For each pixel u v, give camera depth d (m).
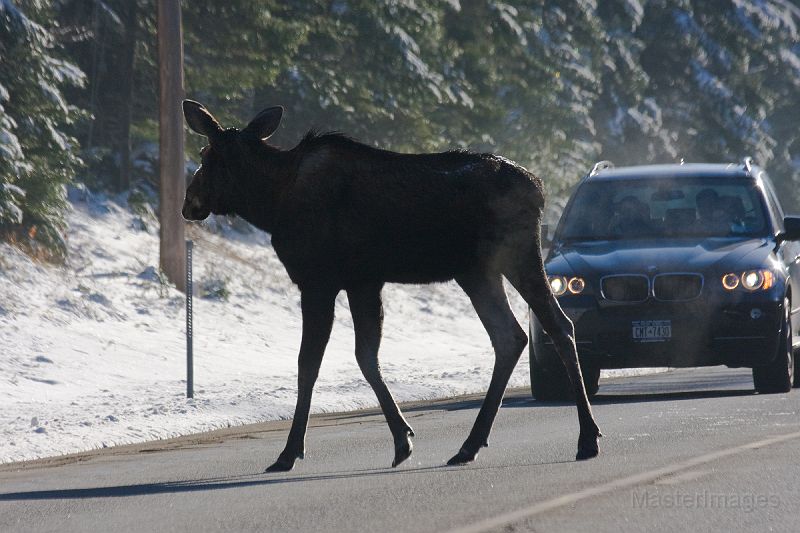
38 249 78.12
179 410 47.09
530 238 32.16
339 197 32.25
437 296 96.75
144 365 67.25
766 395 47.44
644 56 191.00
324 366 70.44
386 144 115.44
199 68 100.31
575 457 31.89
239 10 99.44
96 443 40.41
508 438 36.72
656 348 47.22
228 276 85.75
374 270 32.44
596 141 165.38
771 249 49.00
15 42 77.19
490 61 136.88
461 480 28.78
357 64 112.06
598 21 160.75
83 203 91.38
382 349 81.19
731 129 189.25
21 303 70.38
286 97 110.50
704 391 50.53
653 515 23.70
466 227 31.92
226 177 33.38
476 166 32.00
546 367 47.72
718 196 51.75
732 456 30.58
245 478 30.98
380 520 24.16
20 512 27.03
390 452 35.25
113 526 24.80
